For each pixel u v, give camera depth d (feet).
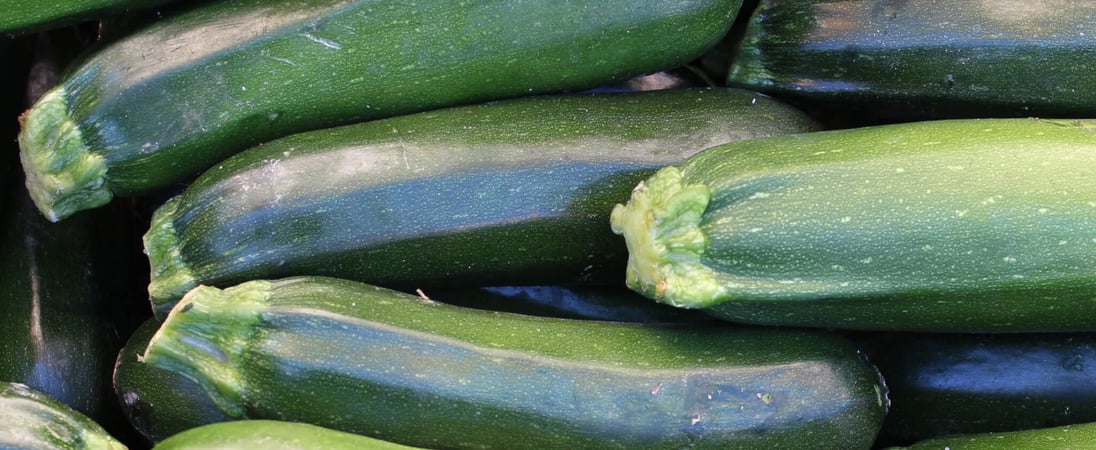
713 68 1.64
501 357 1.34
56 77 1.58
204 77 1.42
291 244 1.39
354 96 1.45
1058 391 1.47
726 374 1.35
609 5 1.44
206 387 1.35
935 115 1.53
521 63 1.46
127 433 1.52
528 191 1.41
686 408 1.33
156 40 1.43
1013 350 1.48
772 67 1.55
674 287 1.31
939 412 1.50
